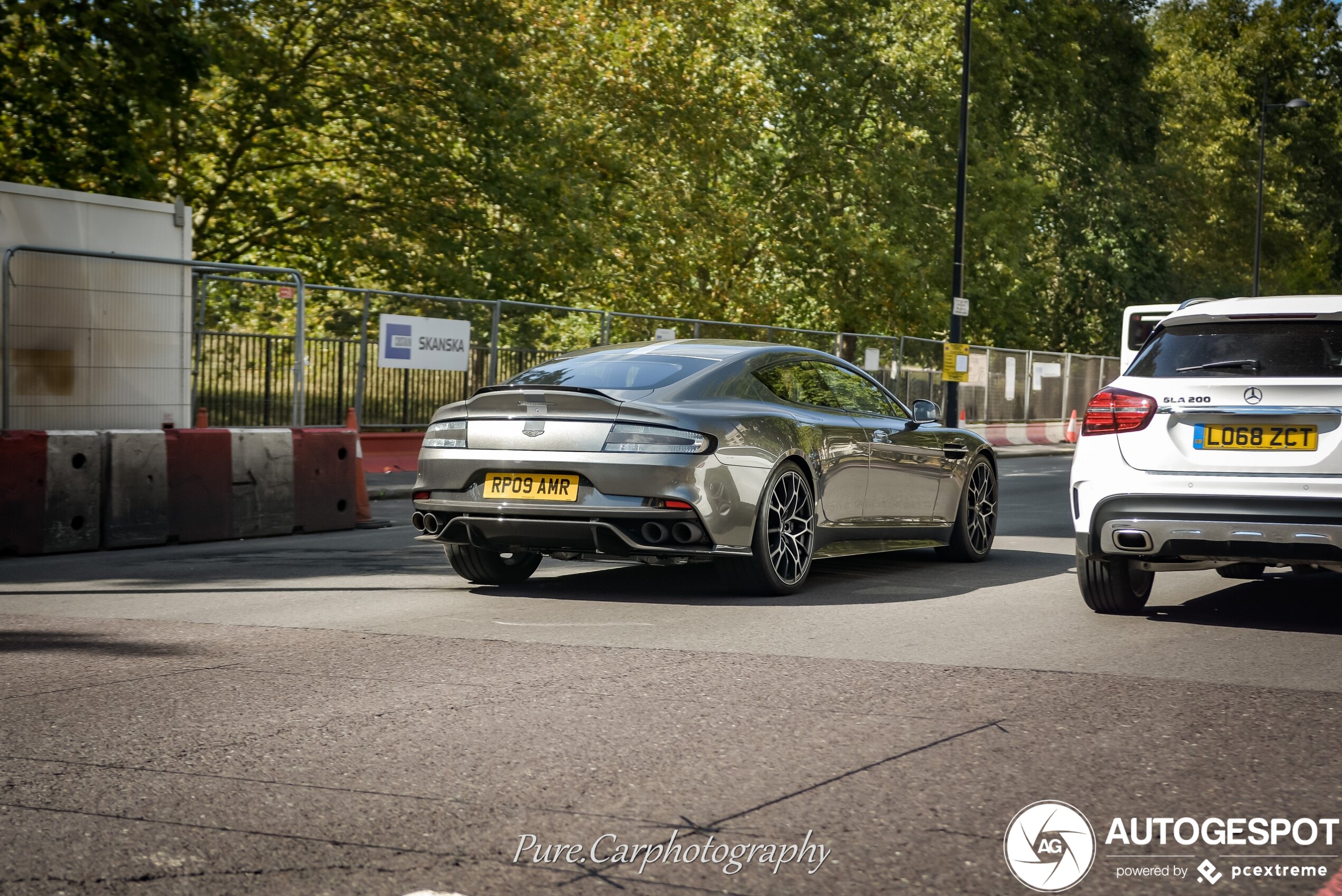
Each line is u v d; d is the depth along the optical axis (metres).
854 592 7.42
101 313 11.35
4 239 11.73
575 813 3.41
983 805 3.48
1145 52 46.50
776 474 7.14
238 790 3.61
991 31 36.62
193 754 3.96
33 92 18.33
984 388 31.12
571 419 6.88
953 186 36.12
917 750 4.00
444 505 7.11
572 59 30.81
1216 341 6.29
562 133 27.22
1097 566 6.50
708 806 3.46
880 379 27.83
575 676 5.04
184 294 12.01
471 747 4.03
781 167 35.88
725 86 33.47
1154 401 6.21
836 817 3.37
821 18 34.66
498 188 24.92
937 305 34.97
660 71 31.75
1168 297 46.38
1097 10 44.09
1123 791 3.61
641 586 7.63
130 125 19.59
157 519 10.07
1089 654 5.57
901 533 8.38
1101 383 36.84
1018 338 39.38
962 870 3.02
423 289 24.92
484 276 24.61
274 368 14.92
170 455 10.18
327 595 7.27
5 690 4.83
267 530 10.84
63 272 11.04
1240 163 57.91
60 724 4.32
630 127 31.17
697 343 7.84
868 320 35.72
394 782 3.68
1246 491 5.95
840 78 34.75
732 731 4.21
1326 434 5.83
